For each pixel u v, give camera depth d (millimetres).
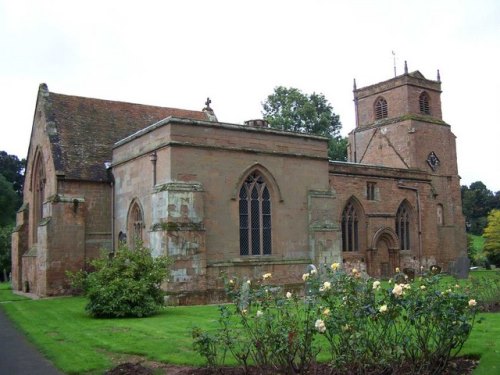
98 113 33125
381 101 48875
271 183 26750
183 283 22844
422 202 42438
